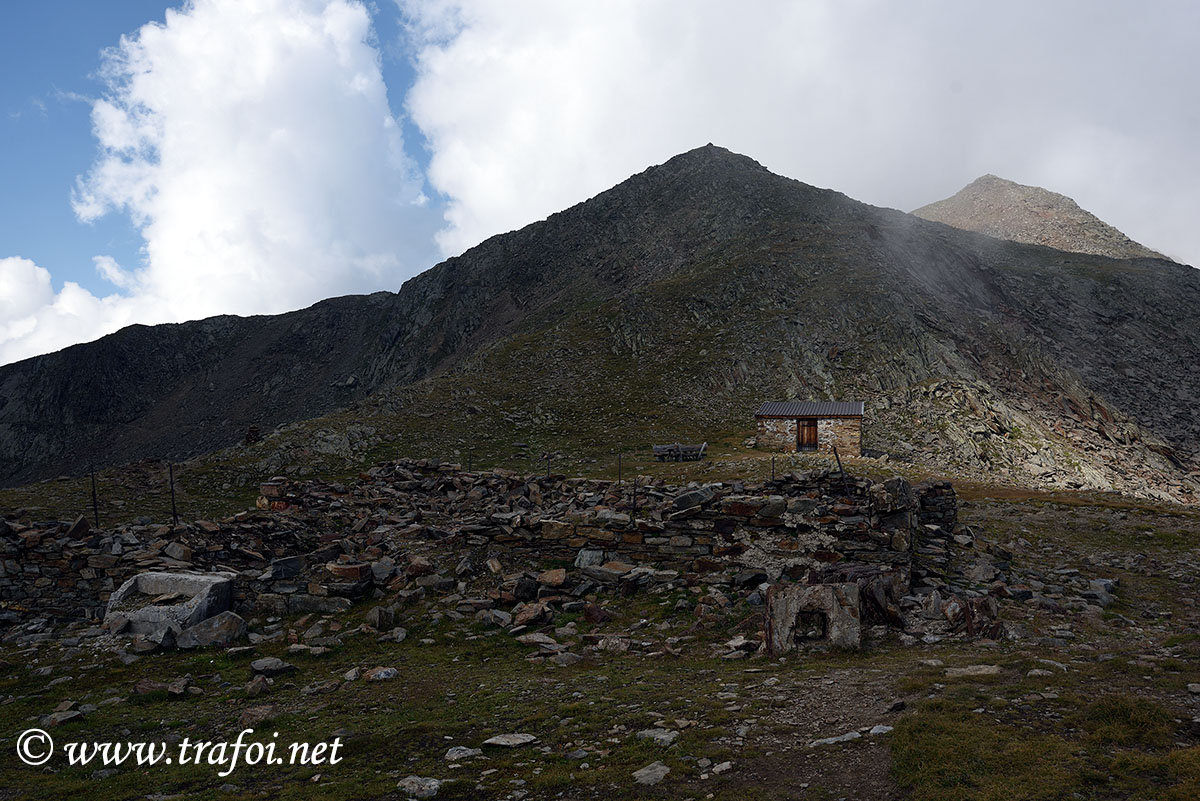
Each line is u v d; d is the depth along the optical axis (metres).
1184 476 82.38
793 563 15.88
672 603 15.02
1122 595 17.80
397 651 13.41
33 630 14.77
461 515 23.59
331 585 15.96
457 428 74.81
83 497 42.12
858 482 18.27
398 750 8.62
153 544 16.91
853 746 7.35
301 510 24.34
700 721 8.58
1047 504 33.09
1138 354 120.38
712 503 16.89
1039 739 6.93
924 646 11.76
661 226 183.38
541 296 186.12
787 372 92.94
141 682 11.52
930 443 69.56
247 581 15.91
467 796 7.07
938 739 7.09
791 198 176.75
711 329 107.38
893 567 15.29
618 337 109.31
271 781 8.02
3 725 10.23
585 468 57.38
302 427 67.44
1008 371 98.94
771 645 11.90
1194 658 9.47
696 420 81.44
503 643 13.58
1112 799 5.70
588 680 11.04
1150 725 7.03
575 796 6.83
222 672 12.38
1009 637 12.07
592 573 16.44
